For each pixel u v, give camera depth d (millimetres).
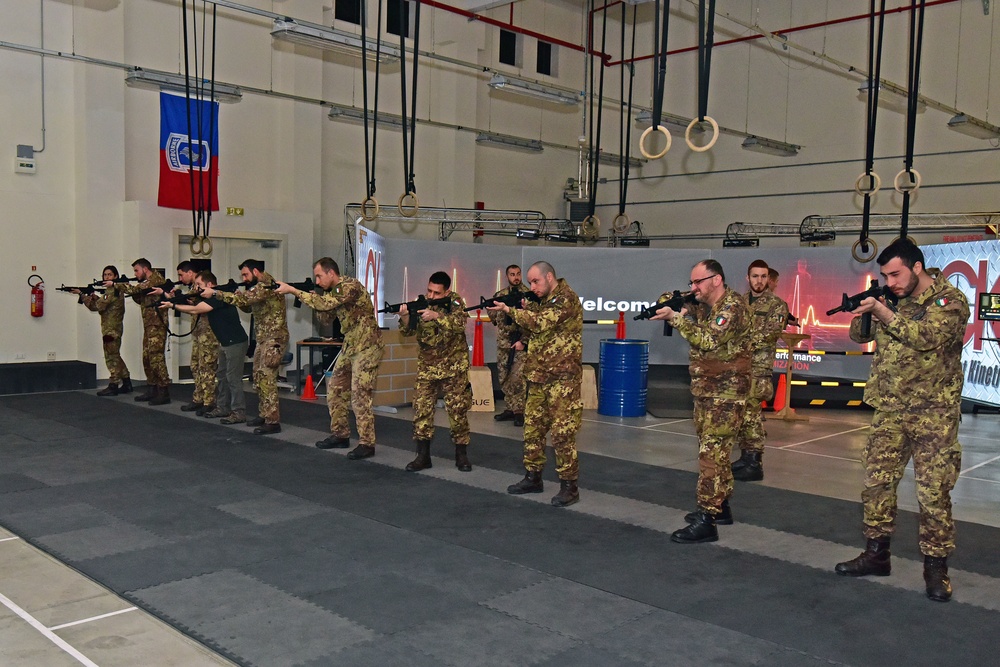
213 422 9359
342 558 4953
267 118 14742
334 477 6941
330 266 7602
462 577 4664
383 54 12891
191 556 4957
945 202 16891
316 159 15391
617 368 10500
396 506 6094
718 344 5160
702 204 20453
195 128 13430
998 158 16156
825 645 3842
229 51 14141
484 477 7012
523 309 6215
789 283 14180
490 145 19109
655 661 3656
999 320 10305
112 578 4582
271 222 13828
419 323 7031
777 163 19172
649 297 14422
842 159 18172
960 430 10188
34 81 11969
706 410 5359
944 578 4434
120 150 12648
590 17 9680
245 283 8617
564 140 21281
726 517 5781
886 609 4293
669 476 7207
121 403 10617
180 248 13055
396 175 17328
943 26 16656
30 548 5086
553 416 6145
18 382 11320
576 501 6273
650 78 20766
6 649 3719
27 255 12062
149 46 13219
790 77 18828
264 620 4047
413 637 3873
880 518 4719
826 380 12469
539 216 19938
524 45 19641
